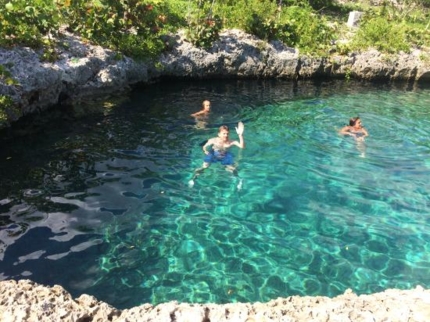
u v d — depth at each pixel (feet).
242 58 52.60
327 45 58.90
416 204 25.81
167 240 20.70
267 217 23.41
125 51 43.75
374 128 38.73
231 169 28.58
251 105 42.96
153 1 52.34
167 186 25.84
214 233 21.58
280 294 17.57
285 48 55.83
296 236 21.85
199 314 13.05
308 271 19.21
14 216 21.50
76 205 23.02
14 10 34.71
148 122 35.63
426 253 21.18
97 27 41.27
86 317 13.05
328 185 27.43
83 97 38.34
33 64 33.83
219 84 50.26
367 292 18.13
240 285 17.95
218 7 58.59
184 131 34.30
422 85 61.46
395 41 63.00
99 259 18.95
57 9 40.91
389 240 22.06
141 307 13.60
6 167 26.32
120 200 23.90
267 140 33.99
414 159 32.30
